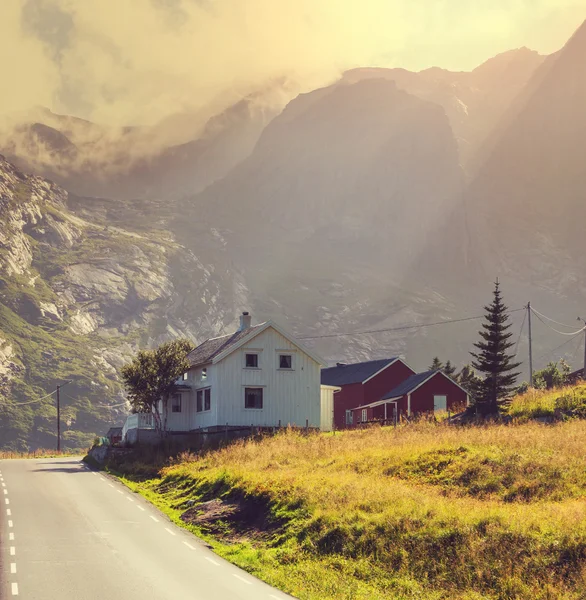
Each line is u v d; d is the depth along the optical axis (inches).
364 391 3550.7
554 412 2150.6
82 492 1845.5
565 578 935.0
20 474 2244.1
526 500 1332.4
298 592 954.7
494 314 2578.7
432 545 1067.3
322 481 1477.6
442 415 2669.8
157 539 1299.2
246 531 1342.3
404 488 1382.9
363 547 1120.8
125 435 2977.4
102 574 1030.4
